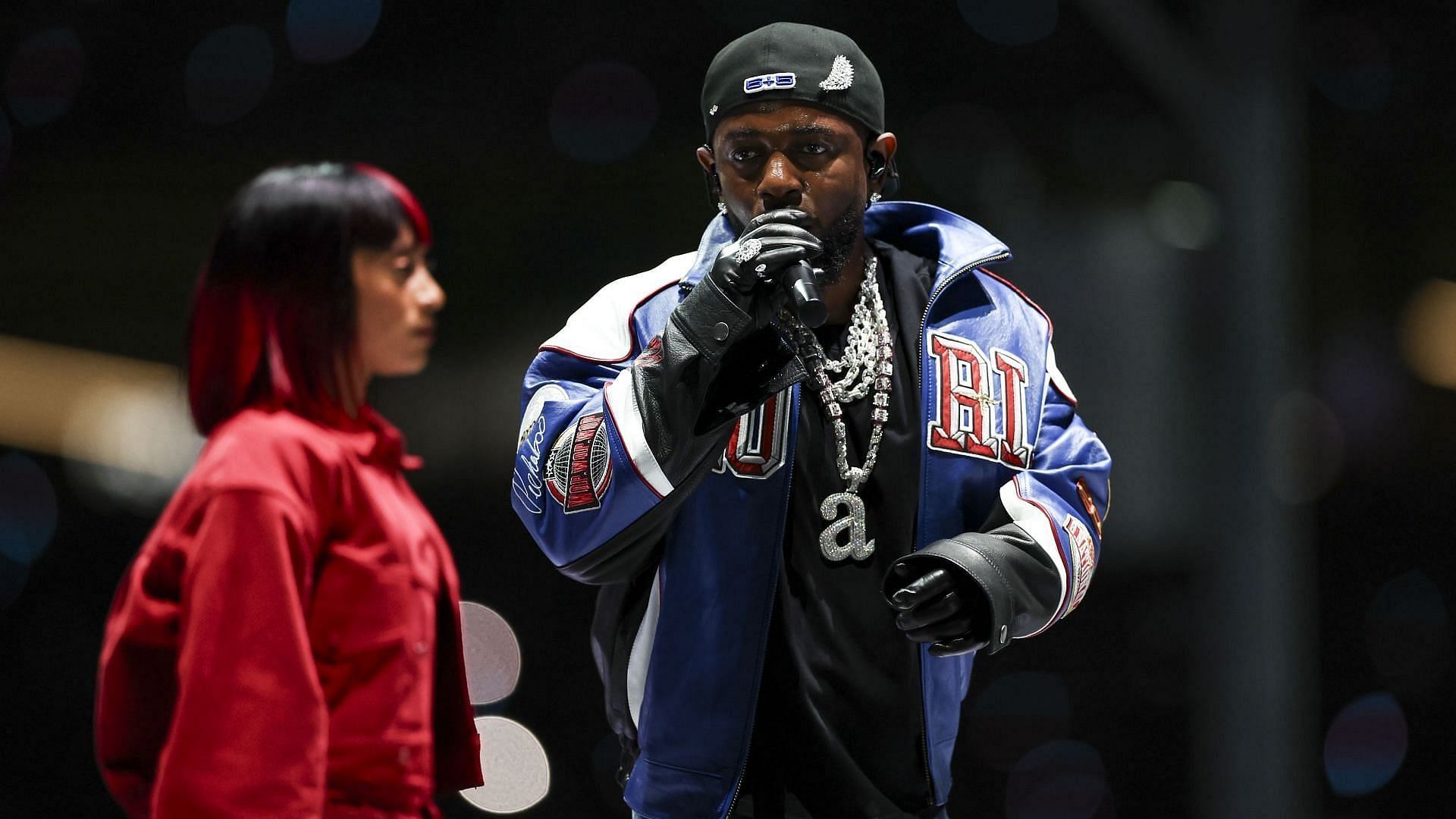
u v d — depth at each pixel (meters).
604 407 5.60
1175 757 14.71
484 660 14.11
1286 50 12.40
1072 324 12.85
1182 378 12.71
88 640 14.81
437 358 15.00
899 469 5.98
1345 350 16.44
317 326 4.88
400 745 4.73
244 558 4.46
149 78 14.95
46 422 15.39
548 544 5.77
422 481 14.99
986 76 14.48
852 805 5.79
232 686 4.36
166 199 15.87
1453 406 16.80
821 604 5.85
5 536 14.97
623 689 6.09
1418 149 16.00
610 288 6.23
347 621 4.71
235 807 4.29
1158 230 13.10
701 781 5.76
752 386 5.50
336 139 15.09
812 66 5.77
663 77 14.46
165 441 15.41
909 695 5.86
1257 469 12.19
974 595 5.58
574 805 13.88
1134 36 12.38
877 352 6.09
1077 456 6.27
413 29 14.29
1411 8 15.11
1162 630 15.09
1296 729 12.10
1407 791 15.25
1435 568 16.42
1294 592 12.22
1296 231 12.52
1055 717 14.41
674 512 5.64
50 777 14.19
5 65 14.76
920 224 6.50
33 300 15.82
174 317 15.94
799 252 5.36
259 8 14.62
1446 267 16.58
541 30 14.34
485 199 15.11
